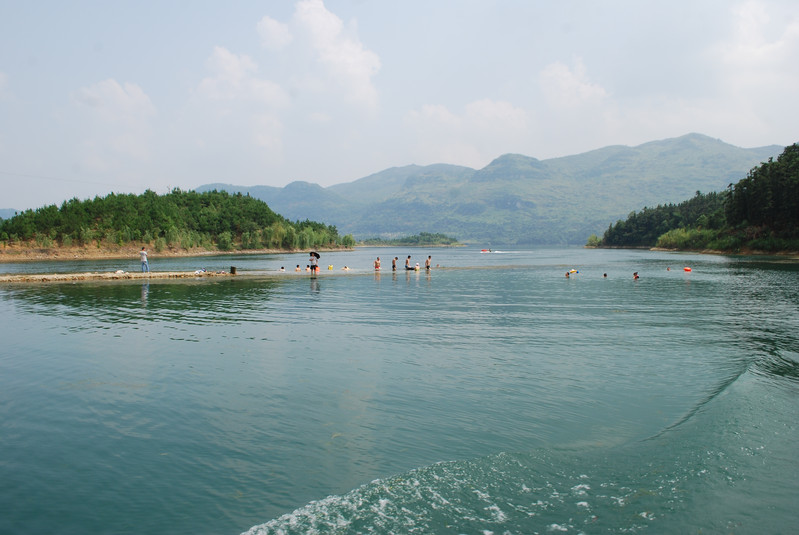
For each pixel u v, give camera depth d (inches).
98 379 604.1
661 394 539.8
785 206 4645.7
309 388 564.1
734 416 468.4
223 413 485.1
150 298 1497.3
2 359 708.0
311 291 1715.1
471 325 1000.2
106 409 498.6
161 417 475.5
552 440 418.6
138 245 6195.9
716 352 746.2
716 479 350.9
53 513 311.0
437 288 1831.9
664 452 394.0
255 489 339.3
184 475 360.5
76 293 1648.6
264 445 409.7
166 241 6569.9
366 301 1419.8
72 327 979.3
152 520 302.7
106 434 435.8
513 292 1678.2
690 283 2032.5
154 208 7042.3
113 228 6058.1
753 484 345.7
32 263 4451.3
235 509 314.8
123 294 1616.6
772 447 403.5
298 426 450.3
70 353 745.0
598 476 356.5
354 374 622.2
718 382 585.3
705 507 315.3
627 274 2603.3
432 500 322.7
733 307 1279.5
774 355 727.7
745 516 305.7
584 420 464.4
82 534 288.2
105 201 6717.5
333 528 291.4
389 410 491.5
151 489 340.5
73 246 5620.1
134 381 594.2
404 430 440.1
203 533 288.5
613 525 295.3
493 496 327.6
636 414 479.5
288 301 1421.0
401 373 626.2
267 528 292.8
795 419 464.4
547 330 940.6
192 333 911.7
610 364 673.0
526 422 458.9
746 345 798.5
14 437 430.6
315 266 2655.0
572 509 313.3
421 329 953.5
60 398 533.0
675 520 300.8
